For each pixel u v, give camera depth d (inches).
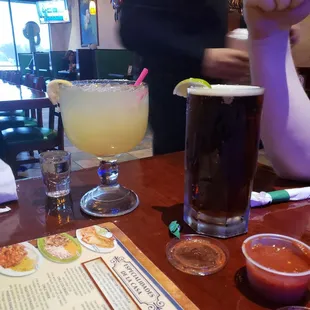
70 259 17.4
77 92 22.7
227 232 20.3
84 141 24.3
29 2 350.9
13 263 17.0
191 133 20.0
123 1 61.3
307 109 26.4
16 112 128.7
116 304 14.3
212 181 19.6
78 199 26.5
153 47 59.9
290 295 14.5
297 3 21.8
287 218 23.2
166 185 29.3
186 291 15.4
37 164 117.3
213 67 49.3
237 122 18.4
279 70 25.0
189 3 55.4
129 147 25.1
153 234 20.8
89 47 269.0
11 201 26.2
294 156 27.5
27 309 13.9
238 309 14.3
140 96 23.9
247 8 23.3
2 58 368.2
